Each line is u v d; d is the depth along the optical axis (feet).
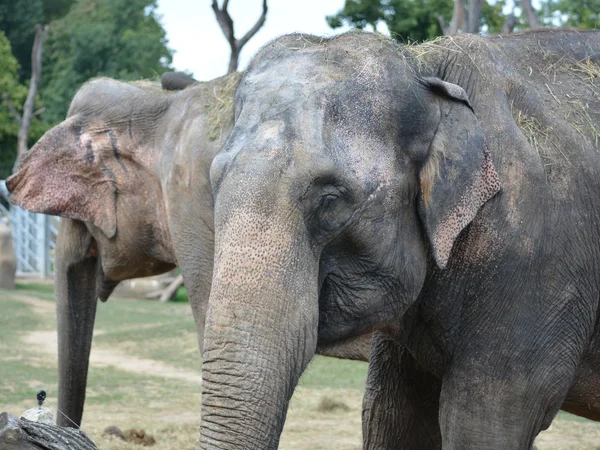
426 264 15.53
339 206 14.20
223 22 59.88
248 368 13.00
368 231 14.51
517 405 16.17
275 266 13.35
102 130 28.02
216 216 13.78
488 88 16.35
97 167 27.99
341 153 14.23
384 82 14.88
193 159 25.72
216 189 14.01
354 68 14.88
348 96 14.62
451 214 14.99
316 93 14.48
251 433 12.89
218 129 25.54
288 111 14.26
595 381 17.58
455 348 16.38
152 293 82.28
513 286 15.97
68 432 13.79
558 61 17.88
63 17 176.04
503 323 16.07
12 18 160.35
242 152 13.93
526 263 15.97
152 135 27.53
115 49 149.89
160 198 27.35
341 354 24.71
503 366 16.12
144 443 29.19
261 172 13.67
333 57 14.98
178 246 25.98
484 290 15.99
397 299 15.12
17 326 60.70
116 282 29.32
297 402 36.88
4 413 13.23
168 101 27.58
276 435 13.20
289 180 13.71
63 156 28.14
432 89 15.28
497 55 17.04
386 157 14.66
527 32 18.25
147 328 58.49
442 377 16.97
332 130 14.32
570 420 34.40
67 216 28.09
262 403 12.98
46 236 99.19
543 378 16.28
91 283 29.30
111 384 41.16
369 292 14.79
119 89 28.50
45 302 75.10
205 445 12.88
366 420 18.60
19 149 107.86
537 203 16.05
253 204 13.52
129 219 27.78
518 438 16.24
